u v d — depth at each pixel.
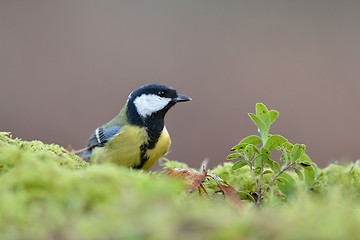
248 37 16.20
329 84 14.31
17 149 3.11
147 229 1.70
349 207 2.18
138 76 14.62
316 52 15.43
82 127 13.05
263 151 3.59
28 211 1.93
